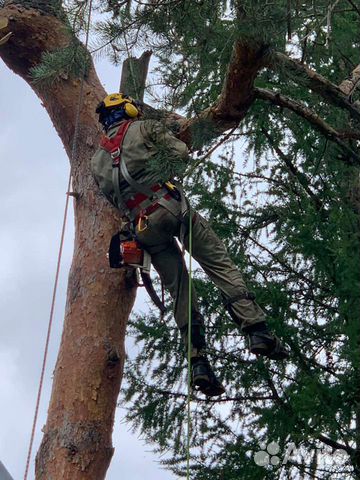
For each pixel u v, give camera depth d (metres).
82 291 7.43
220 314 9.48
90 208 7.69
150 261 6.76
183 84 6.58
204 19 6.43
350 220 8.62
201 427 9.44
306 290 9.37
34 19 8.06
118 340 7.35
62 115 8.07
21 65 8.22
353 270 8.24
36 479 6.95
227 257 6.72
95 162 6.86
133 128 6.68
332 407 8.16
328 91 7.17
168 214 6.64
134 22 6.43
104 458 7.04
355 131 7.39
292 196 9.52
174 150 6.50
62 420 7.06
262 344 6.48
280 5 6.23
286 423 8.56
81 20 6.53
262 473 8.73
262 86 8.33
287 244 9.37
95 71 8.27
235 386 9.38
